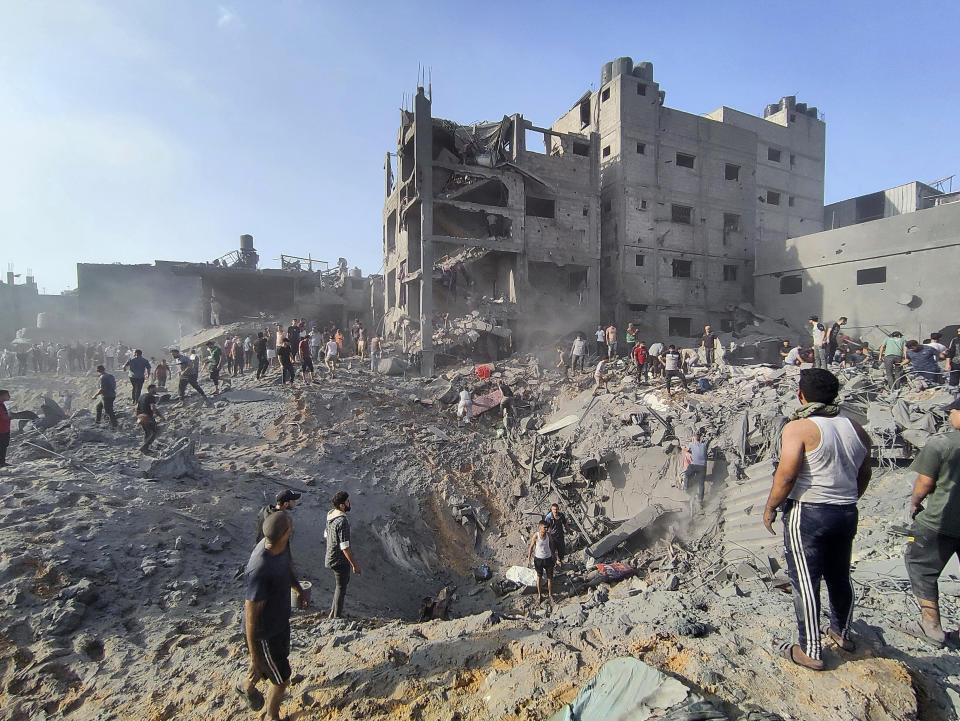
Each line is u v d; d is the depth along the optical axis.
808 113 41.00
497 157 27.75
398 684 4.48
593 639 4.60
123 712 4.80
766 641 4.05
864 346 26.33
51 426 16.09
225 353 23.39
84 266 42.81
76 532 7.91
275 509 6.59
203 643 5.92
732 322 34.12
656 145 33.06
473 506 15.59
